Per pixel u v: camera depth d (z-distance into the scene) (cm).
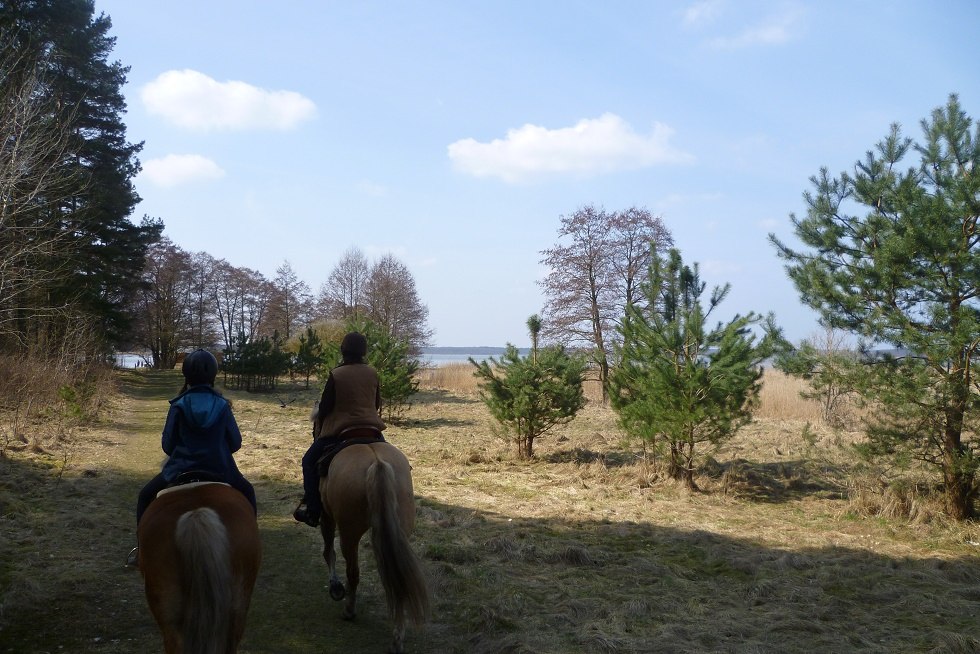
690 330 1168
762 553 814
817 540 885
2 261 1858
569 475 1298
